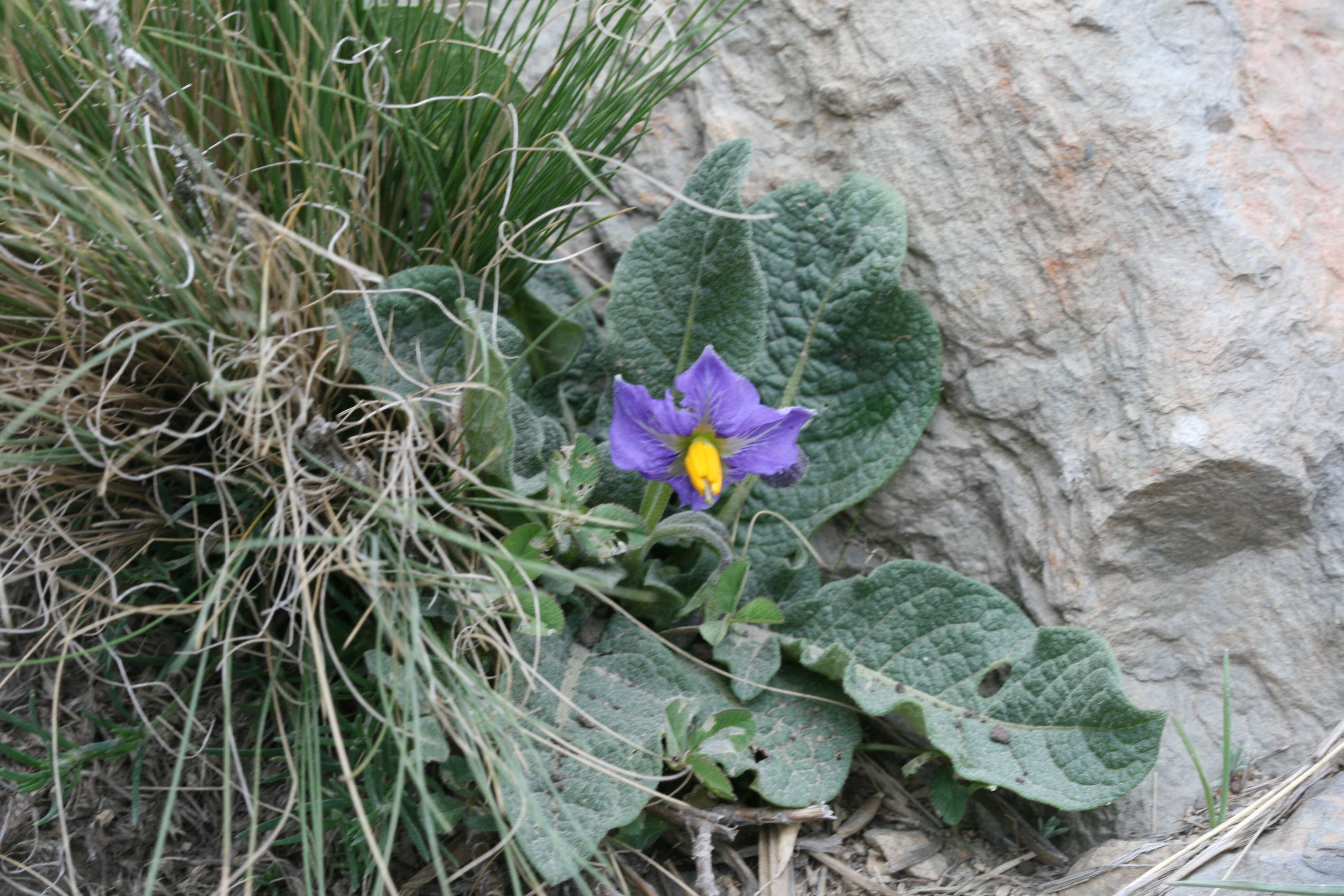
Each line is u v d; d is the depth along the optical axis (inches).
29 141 23.9
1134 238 25.0
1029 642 24.8
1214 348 24.6
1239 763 24.8
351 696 24.3
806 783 24.6
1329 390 24.6
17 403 22.4
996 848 25.0
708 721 24.7
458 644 24.0
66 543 24.1
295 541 22.8
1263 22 25.5
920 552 25.9
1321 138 25.3
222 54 23.7
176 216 24.0
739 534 25.8
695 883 24.6
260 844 24.1
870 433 25.7
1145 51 25.3
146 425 24.2
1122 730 24.3
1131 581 25.0
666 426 23.4
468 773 24.0
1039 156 25.3
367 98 24.1
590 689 24.6
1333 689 24.7
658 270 25.4
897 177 25.8
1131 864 24.3
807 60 26.4
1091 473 25.0
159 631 24.5
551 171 25.2
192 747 24.3
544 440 25.0
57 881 23.8
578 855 23.6
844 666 24.7
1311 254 24.9
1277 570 24.9
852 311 25.7
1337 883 23.6
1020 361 25.4
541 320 26.0
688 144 26.9
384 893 24.1
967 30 25.7
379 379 24.4
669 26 25.5
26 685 24.1
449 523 24.5
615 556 24.6
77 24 23.5
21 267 23.5
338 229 24.2
